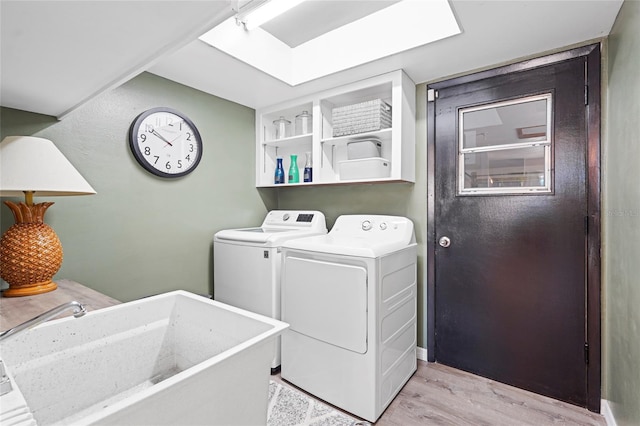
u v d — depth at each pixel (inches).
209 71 82.2
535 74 75.0
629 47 52.9
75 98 55.7
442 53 74.5
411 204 93.9
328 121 102.0
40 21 31.5
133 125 78.8
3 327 38.0
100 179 73.8
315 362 73.7
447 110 87.7
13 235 51.7
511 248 78.6
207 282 97.7
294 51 91.3
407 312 81.7
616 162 60.6
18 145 47.9
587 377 69.4
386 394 69.7
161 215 85.7
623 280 56.7
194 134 92.2
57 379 35.9
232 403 30.1
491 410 69.4
